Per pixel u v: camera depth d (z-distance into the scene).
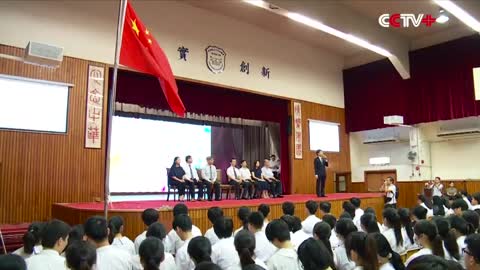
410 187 11.72
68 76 7.68
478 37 10.77
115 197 10.34
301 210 8.06
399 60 11.62
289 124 11.70
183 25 9.43
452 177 11.83
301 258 2.06
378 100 12.68
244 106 11.37
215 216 3.89
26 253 2.87
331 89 13.03
